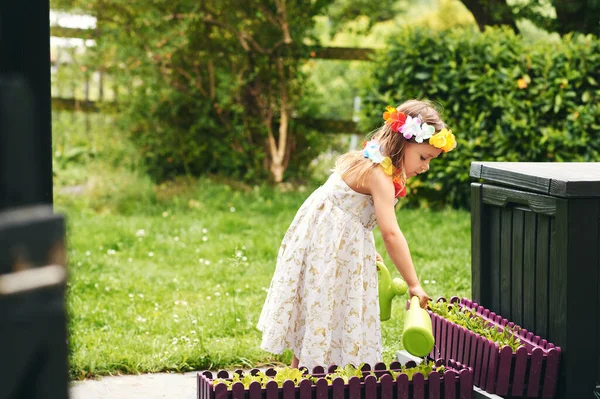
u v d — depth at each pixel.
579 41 8.16
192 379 3.96
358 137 9.99
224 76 9.30
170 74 9.45
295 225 3.40
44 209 1.30
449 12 13.83
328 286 3.26
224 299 5.37
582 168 3.37
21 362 1.25
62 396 1.28
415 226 7.57
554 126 8.13
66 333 1.29
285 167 9.73
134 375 4.01
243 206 8.59
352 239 3.29
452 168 8.15
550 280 3.14
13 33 2.15
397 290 3.44
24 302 1.24
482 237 3.65
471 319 3.43
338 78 11.91
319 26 11.16
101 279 5.88
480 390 3.10
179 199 8.82
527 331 3.28
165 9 9.30
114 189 8.85
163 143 9.41
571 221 2.95
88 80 9.46
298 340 3.33
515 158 8.09
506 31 8.37
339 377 2.84
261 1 9.40
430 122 3.25
